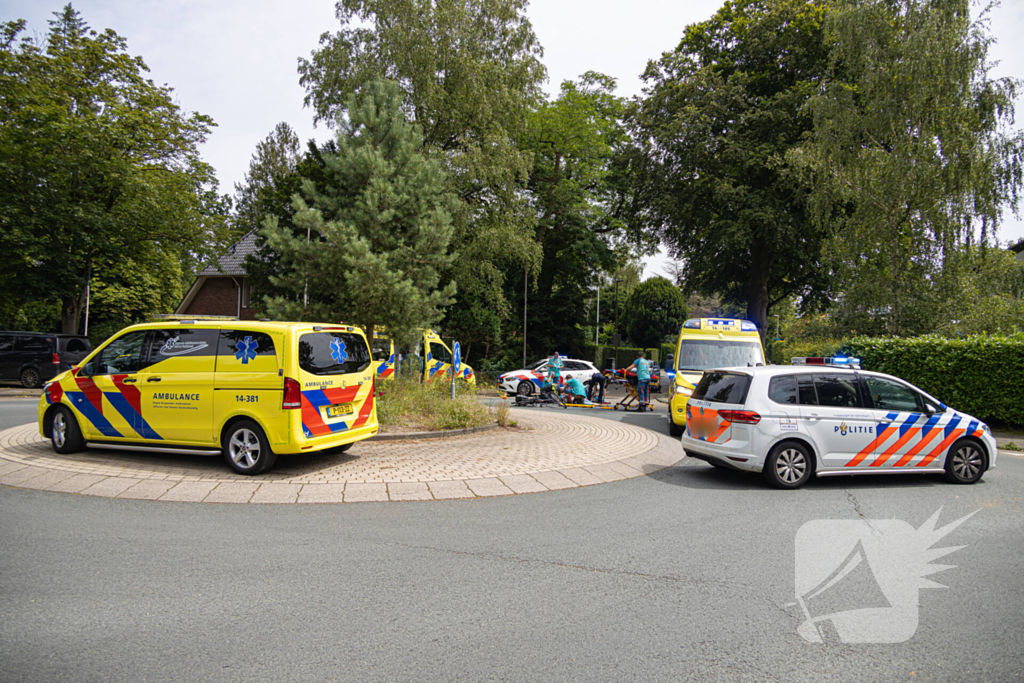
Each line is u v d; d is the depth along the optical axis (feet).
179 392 23.85
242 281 102.37
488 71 66.23
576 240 102.12
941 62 57.98
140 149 80.02
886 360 50.72
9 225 65.77
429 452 29.25
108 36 79.41
